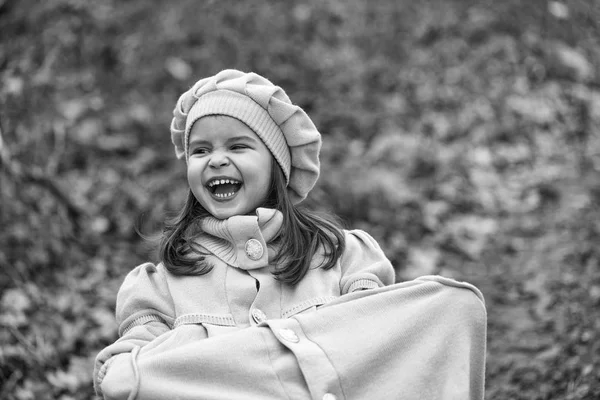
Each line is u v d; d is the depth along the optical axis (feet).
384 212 23.49
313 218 11.90
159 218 22.53
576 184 25.08
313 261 11.47
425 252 22.13
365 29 31.17
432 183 24.98
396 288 10.77
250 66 29.17
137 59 28.48
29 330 17.03
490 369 16.66
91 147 24.56
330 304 10.71
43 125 24.47
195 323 10.89
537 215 23.70
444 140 26.78
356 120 27.27
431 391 10.13
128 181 23.66
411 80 29.12
